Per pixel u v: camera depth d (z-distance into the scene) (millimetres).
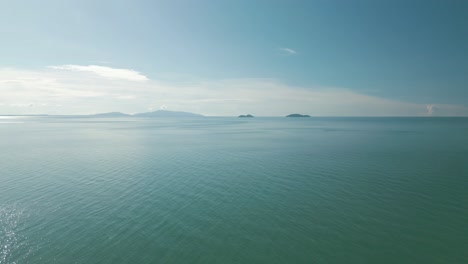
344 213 21438
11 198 24859
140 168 37625
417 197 24797
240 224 19719
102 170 36312
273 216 21031
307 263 15141
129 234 18172
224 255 15859
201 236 17984
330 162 41031
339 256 15742
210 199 24844
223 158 45312
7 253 15750
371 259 15438
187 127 152375
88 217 20766
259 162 41625
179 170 36375
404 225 19344
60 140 74438
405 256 15688
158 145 63312
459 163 39156
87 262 15039
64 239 17422
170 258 15508
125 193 26500
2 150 54875
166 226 19375
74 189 27703
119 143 67375
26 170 36156
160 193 26562
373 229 18797
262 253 16062
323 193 26250
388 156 45500
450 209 21953
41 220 20172
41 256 15531
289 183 29734
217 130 123750
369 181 30109
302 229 18922
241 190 27438
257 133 102562
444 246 16625
